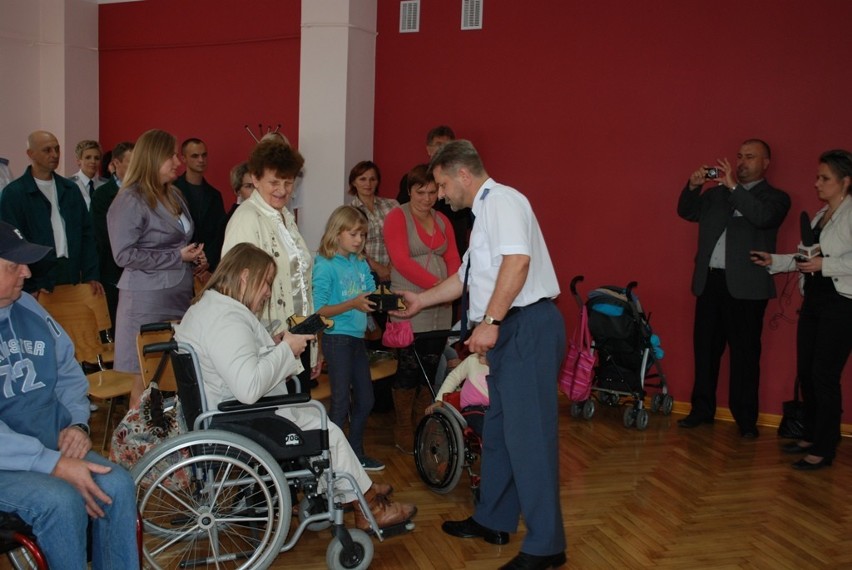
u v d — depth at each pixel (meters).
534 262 2.79
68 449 2.27
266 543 2.69
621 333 4.70
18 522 2.00
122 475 2.19
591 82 5.20
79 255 4.57
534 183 5.44
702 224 4.75
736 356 4.71
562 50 5.26
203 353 2.62
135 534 2.19
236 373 2.52
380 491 3.13
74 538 2.02
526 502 2.76
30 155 4.46
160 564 2.81
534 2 5.31
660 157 5.07
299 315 3.32
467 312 3.04
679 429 4.77
